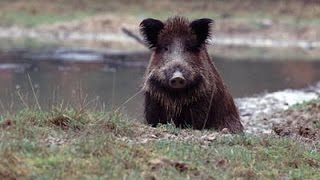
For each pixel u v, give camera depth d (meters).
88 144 9.34
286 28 53.06
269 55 43.25
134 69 33.22
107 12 57.56
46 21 55.19
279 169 9.67
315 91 26.78
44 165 8.68
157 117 13.12
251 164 9.66
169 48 13.08
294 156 10.19
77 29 53.47
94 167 8.73
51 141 9.77
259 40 51.31
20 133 9.72
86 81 28.14
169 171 8.88
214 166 9.38
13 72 31.06
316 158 10.32
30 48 42.84
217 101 13.27
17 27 53.81
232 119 13.70
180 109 12.95
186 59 12.87
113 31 53.00
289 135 13.38
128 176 8.56
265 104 22.69
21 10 57.00
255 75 32.72
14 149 8.89
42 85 26.41
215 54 42.75
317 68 36.56
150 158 9.30
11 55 38.62
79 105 11.88
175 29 13.20
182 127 13.05
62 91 24.27
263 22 54.25
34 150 9.06
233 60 39.72
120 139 10.19
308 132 13.63
